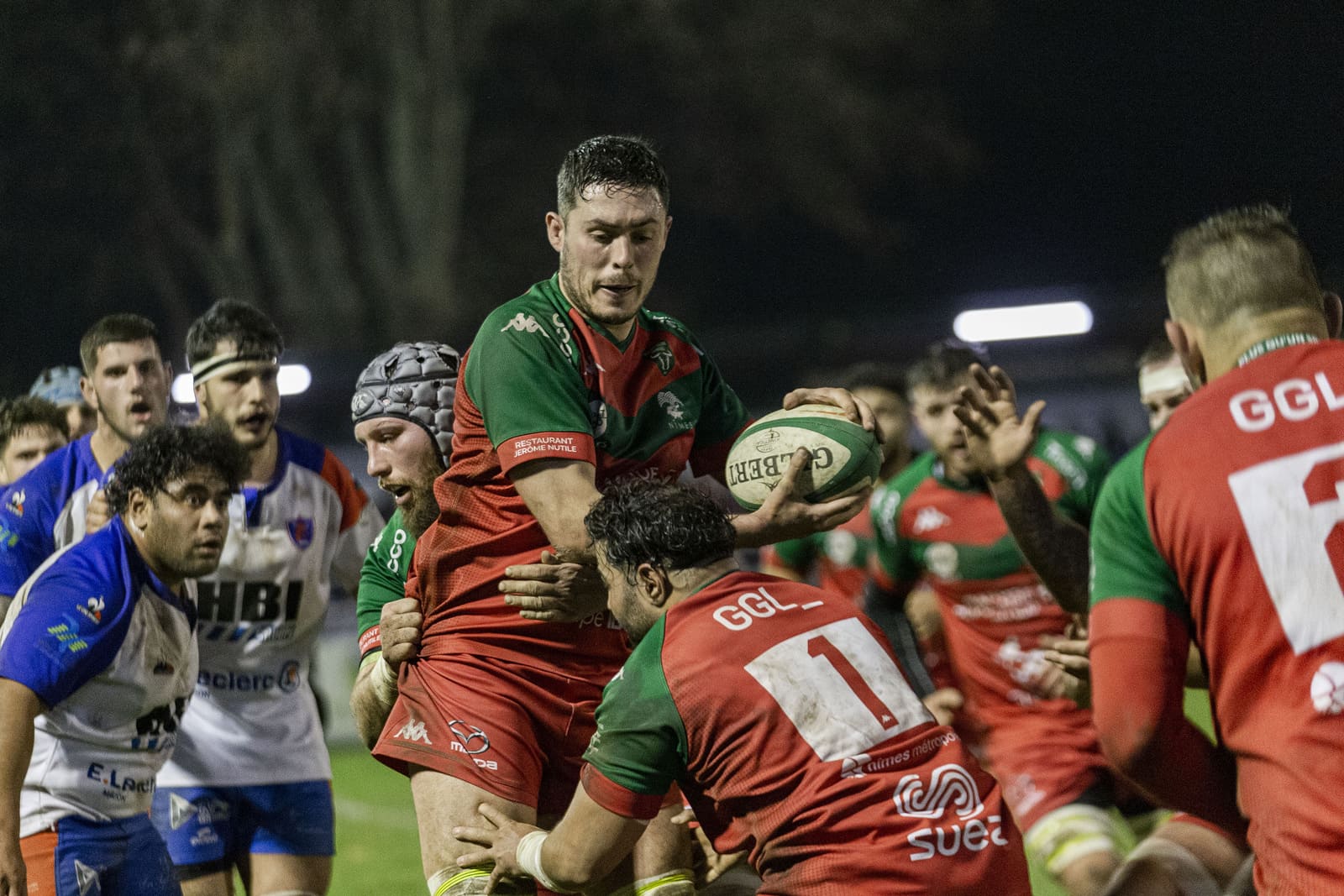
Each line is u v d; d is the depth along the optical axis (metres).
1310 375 10.51
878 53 126.62
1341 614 9.96
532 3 120.62
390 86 121.75
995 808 12.87
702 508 13.39
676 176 125.81
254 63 113.50
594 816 12.97
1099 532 10.91
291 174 120.75
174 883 16.64
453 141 120.94
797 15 121.19
